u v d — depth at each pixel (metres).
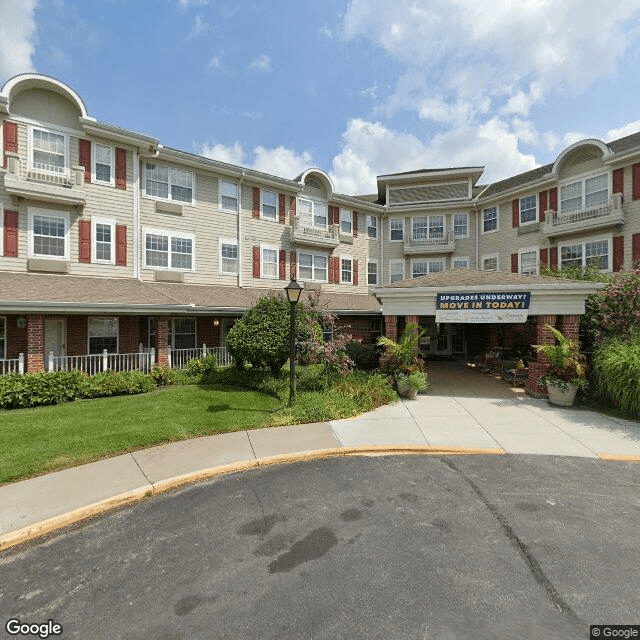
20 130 12.48
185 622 2.89
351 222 22.39
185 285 15.84
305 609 3.00
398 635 2.73
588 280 13.95
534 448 6.61
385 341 11.23
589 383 9.89
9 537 3.97
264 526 4.26
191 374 12.49
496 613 2.94
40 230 12.87
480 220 22.47
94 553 3.80
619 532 4.05
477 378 13.88
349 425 7.88
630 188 15.98
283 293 17.19
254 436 7.11
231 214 17.52
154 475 5.44
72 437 6.67
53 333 12.89
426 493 5.02
